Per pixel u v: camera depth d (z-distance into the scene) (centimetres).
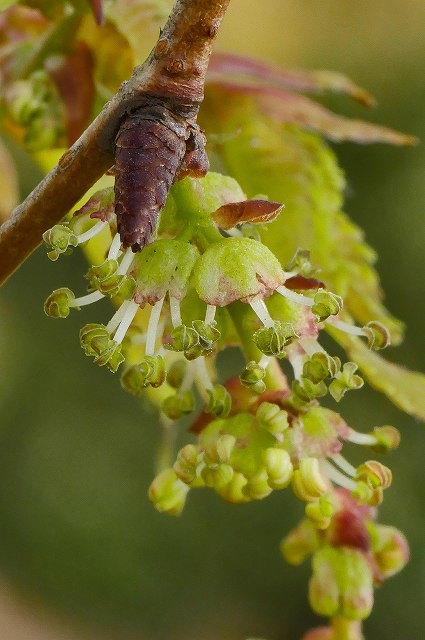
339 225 14
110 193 11
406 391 13
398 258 61
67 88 14
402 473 60
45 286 67
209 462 12
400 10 52
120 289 11
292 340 11
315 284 12
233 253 11
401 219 61
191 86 11
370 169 61
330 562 12
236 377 12
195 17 11
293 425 12
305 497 12
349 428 12
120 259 11
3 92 14
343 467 12
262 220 11
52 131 13
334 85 14
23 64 14
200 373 12
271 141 14
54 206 11
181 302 12
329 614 12
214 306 11
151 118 11
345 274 14
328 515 12
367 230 61
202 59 11
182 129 11
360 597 12
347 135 14
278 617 67
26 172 42
